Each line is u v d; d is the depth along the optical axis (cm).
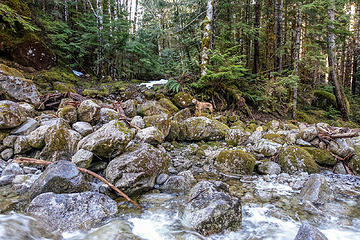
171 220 281
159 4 1464
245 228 272
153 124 588
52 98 642
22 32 865
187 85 968
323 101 1298
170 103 828
